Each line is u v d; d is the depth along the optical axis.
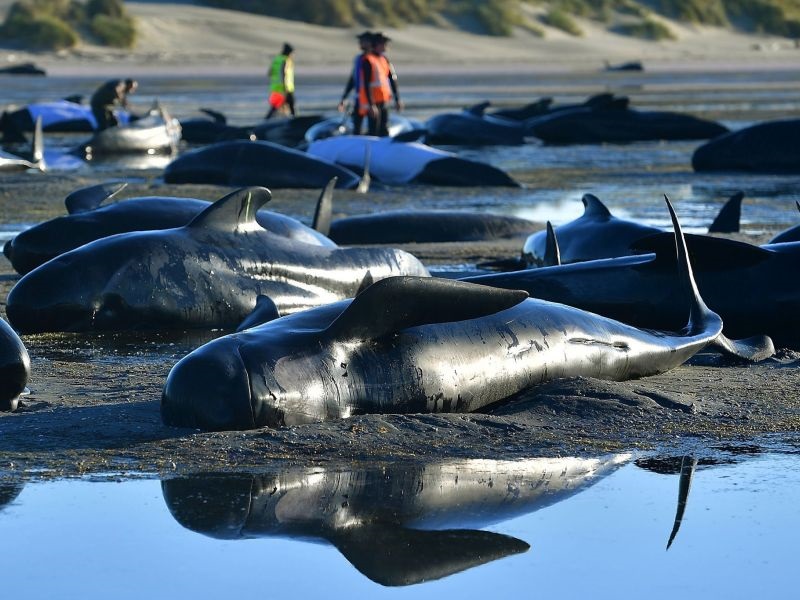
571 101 119.12
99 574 12.56
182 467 15.96
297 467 16.00
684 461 16.59
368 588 12.22
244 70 176.38
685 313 23.61
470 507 14.71
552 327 19.61
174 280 24.97
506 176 56.28
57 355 22.92
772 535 13.78
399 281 17.05
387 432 17.20
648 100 121.94
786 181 59.56
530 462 16.45
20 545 13.36
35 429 17.48
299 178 53.81
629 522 14.21
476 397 18.52
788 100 122.25
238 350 17.34
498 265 33.69
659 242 23.52
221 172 54.34
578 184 58.00
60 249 29.00
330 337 17.62
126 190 52.34
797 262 23.98
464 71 188.12
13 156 64.38
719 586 12.30
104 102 81.44
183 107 108.31
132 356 22.81
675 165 68.31
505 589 12.22
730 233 39.16
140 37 198.12
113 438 17.06
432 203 49.66
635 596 12.04
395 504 14.77
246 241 25.97
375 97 67.88
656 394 19.39
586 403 18.69
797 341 24.06
